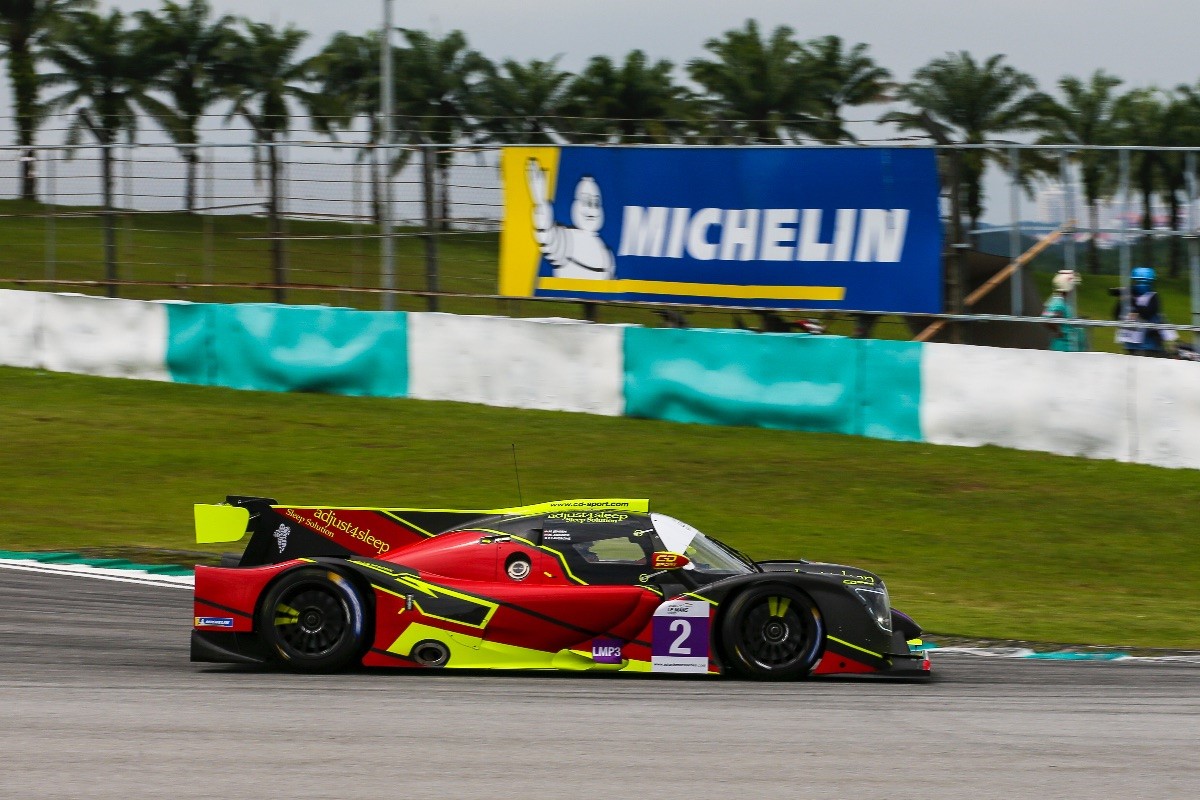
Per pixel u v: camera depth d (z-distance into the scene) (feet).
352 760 53.98
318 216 187.93
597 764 53.93
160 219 196.24
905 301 157.79
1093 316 150.00
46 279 205.77
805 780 52.26
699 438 157.48
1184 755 57.77
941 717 64.34
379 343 180.96
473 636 71.97
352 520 75.82
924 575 112.27
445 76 474.90
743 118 501.97
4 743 56.24
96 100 467.93
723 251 167.22
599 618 71.87
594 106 482.28
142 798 48.78
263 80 481.46
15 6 463.42
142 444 156.35
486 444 155.43
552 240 176.76
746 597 72.02
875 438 155.84
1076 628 96.32
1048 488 136.56
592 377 170.30
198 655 71.31
